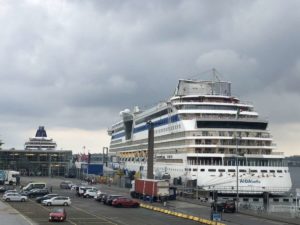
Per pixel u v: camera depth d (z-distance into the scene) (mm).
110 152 178750
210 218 52656
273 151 93812
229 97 103812
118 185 127750
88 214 58125
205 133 93812
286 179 89938
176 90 117250
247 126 94875
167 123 107438
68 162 198500
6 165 192250
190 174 90312
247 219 54500
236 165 81438
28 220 50281
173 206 69938
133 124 144375
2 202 74250
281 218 54875
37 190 88188
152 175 98500
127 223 49094
